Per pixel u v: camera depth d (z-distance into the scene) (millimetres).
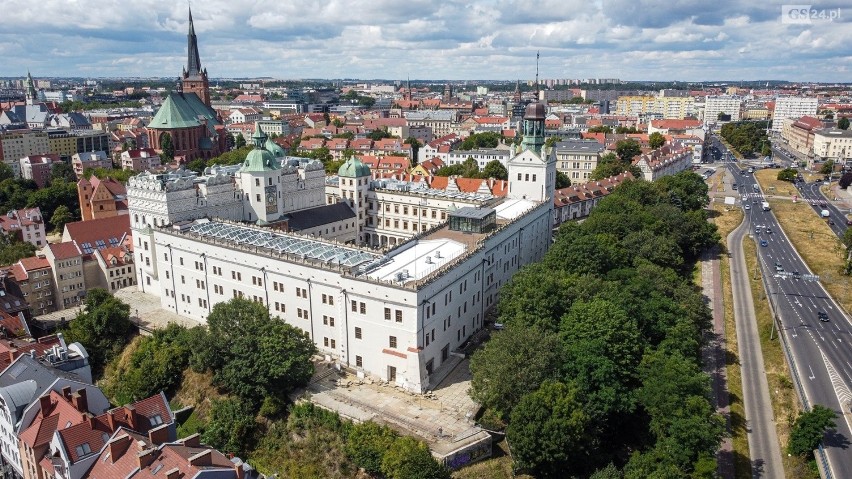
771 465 103625
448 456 96812
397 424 106312
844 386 125250
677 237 195250
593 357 105062
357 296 120812
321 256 132750
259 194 178875
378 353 120938
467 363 128625
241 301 121812
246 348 113625
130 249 183500
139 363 132000
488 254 149000
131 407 95375
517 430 94625
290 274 131375
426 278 119188
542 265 146625
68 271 172875
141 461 81312
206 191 169000
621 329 112688
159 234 157750
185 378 127125
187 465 78812
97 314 144375
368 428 100312
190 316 156375
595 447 100188
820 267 199625
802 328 152000
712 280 186750
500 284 160375
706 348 142875
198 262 149625
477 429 104438
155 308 163500
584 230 176000
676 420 95875
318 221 197375
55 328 157000
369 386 119375
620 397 103938
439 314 123625
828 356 137625
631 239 173250
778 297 172500
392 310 116500
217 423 111000
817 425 101688
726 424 113125
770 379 129125
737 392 124250
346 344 125438
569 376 105312
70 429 88438
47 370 108000
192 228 156875
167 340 135500
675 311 128625
